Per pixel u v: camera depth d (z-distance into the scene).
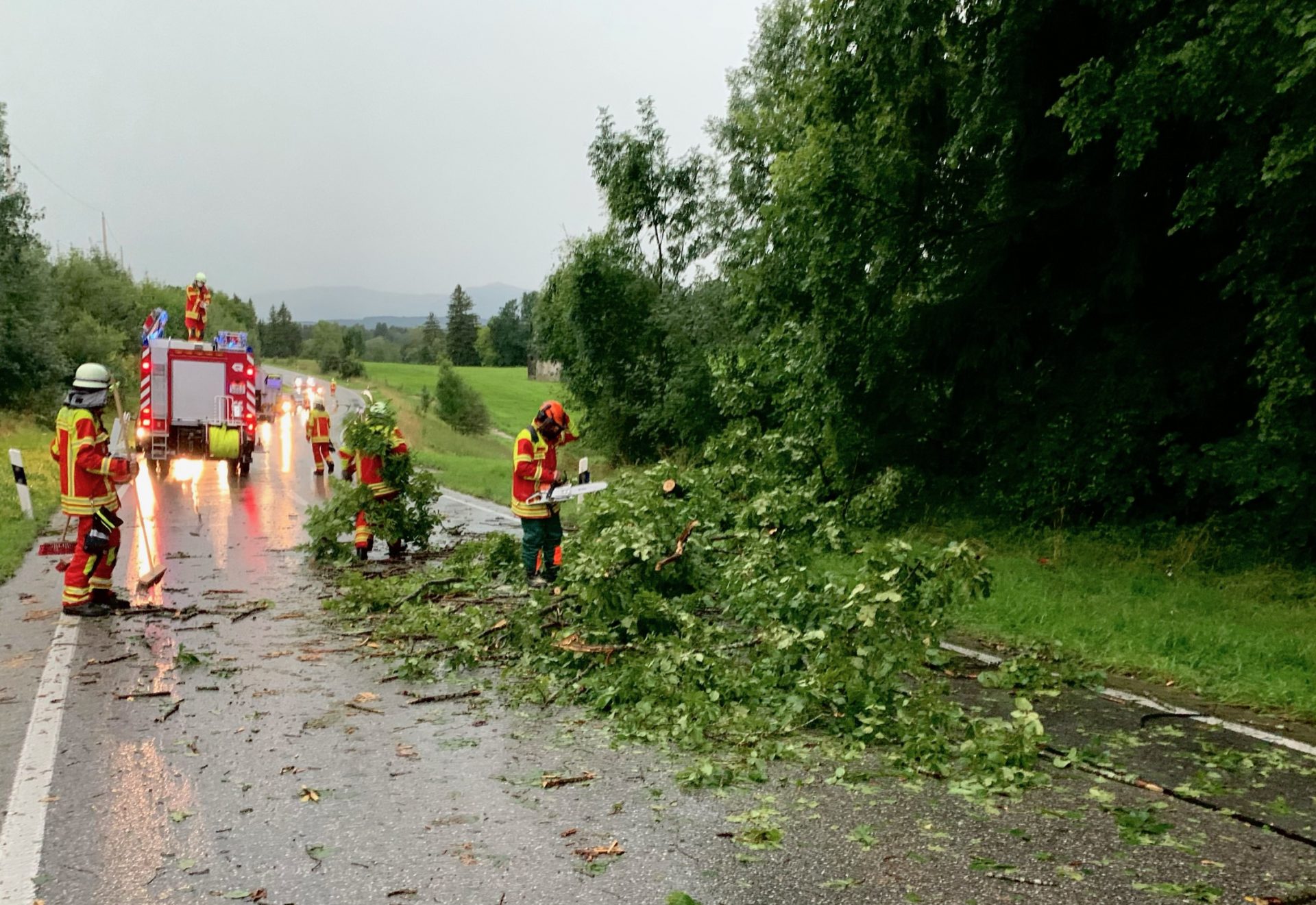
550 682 5.77
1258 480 8.73
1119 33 9.38
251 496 16.53
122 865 3.38
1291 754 4.60
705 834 3.64
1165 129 9.40
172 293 69.38
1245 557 8.92
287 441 30.69
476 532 12.38
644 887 3.21
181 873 3.32
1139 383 10.23
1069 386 11.15
